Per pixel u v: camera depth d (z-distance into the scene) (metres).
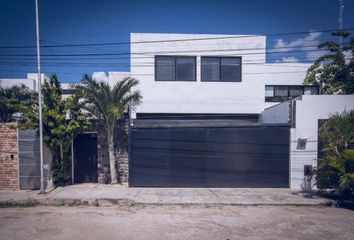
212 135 14.55
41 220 9.07
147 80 18.75
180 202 11.36
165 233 7.92
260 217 9.58
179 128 14.51
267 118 17.78
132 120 18.36
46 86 13.68
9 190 13.49
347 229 8.41
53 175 13.90
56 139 13.32
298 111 14.17
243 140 14.52
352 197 11.70
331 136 12.05
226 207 10.90
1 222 8.86
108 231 8.06
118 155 15.22
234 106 19.19
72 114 14.05
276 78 19.83
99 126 15.09
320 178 11.96
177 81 18.88
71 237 7.58
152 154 14.44
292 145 14.20
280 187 14.42
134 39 18.70
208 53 19.05
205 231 8.11
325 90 18.83
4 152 13.62
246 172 14.50
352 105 14.12
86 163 15.23
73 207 10.83
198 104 18.98
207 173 14.49
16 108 13.72
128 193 12.79
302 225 8.76
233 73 19.30
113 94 14.70
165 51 18.83
